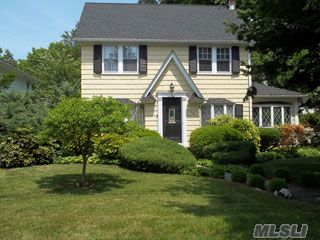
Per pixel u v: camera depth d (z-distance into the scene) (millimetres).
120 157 15547
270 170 14906
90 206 8641
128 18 23922
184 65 22625
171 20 24266
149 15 24547
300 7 9242
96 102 11070
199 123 22078
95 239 6293
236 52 22891
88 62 21875
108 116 10734
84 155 11695
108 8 24781
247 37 11852
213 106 22375
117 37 21844
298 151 20297
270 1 9766
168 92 21750
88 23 22875
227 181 12672
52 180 12547
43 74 38375
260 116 24266
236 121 20641
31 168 14875
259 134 21359
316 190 11242
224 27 23812
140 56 22156
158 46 22453
